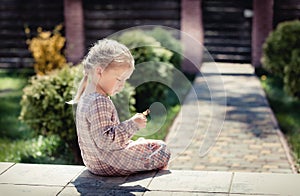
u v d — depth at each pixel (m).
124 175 4.16
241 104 10.44
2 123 9.14
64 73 6.91
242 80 12.91
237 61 15.05
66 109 6.65
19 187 3.95
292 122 9.05
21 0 14.89
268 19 14.42
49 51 12.26
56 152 7.46
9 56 15.10
